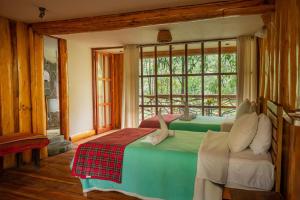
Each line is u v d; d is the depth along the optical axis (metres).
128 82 6.32
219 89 5.98
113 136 3.42
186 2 3.23
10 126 4.02
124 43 6.08
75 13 3.68
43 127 4.56
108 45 6.32
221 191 2.42
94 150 2.94
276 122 2.27
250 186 2.34
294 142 1.73
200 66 6.11
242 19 3.91
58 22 4.08
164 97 6.49
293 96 2.04
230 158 2.43
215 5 3.24
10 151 3.41
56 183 3.37
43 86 4.57
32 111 4.39
